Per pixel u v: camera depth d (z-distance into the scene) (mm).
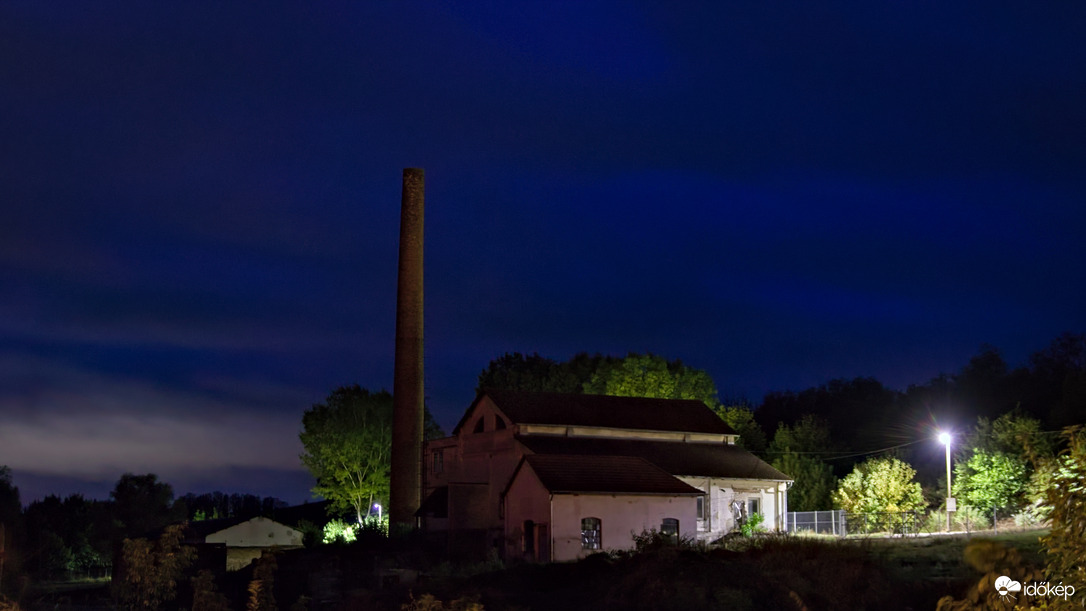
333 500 101438
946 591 28750
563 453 60438
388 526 69938
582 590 34312
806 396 120250
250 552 80688
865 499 61094
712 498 60188
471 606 22234
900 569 32688
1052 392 91250
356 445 97562
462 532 55344
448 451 69375
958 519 54562
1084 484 9125
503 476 61906
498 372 112188
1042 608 9070
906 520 56562
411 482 70875
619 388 86875
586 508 49500
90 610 41406
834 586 29969
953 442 67188
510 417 61875
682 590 29844
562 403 65188
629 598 31250
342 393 100750
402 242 74375
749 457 64688
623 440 63844
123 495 114375
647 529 50531
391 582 43688
